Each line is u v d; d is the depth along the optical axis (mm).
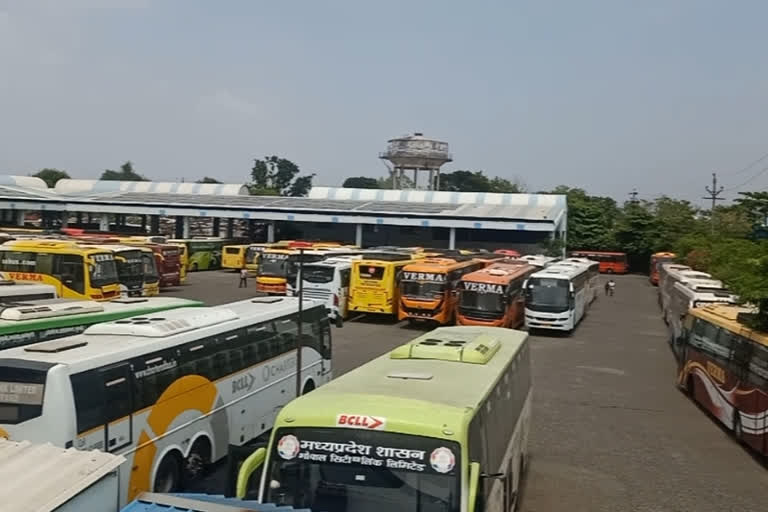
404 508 6129
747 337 13641
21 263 23719
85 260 23312
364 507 6191
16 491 4750
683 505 10781
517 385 10039
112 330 10133
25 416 8070
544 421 15617
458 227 54906
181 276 43750
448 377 7906
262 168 116875
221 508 5285
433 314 29094
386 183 123938
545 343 26922
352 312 33062
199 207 59344
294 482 6355
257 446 7289
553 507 10500
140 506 5277
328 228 68375
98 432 8492
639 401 17891
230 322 11789
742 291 13969
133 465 9117
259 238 70000
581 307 33562
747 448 13992
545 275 29141
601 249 75750
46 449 5492
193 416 10516
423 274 29406
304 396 6891
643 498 11016
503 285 27516
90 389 8430
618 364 22906
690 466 12750
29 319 11250
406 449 6211
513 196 64500
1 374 8203
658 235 73438
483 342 9602
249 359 12281
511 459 9141
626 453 13430
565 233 63188
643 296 49250
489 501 7008
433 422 6266
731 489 11555
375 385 7352
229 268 56250
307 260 33531
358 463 6273
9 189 64938
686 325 18875
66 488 4844
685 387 18641
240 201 62812
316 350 15242
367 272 30781
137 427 9203
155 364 9641
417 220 55375
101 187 72250
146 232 70625
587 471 12266
